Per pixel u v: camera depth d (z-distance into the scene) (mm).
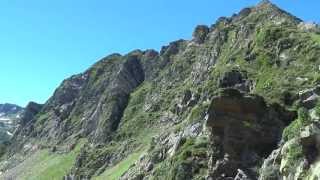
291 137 70938
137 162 132625
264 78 120188
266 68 127938
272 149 75438
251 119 77125
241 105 77375
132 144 192875
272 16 182125
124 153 189625
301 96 83562
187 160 83750
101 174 183625
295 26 152250
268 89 106750
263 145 75938
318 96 80000
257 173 72625
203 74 190000
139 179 112625
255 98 78250
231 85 125688
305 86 100812
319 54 119750
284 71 119750
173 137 116250
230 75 127625
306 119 69438
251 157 74625
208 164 78562
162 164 101875
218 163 75250
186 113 174750
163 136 130875
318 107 66812
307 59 120688
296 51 128125
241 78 126000
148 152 131000
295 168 64062
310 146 63031
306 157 62906
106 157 193875
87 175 189125
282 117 79375
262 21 181750
